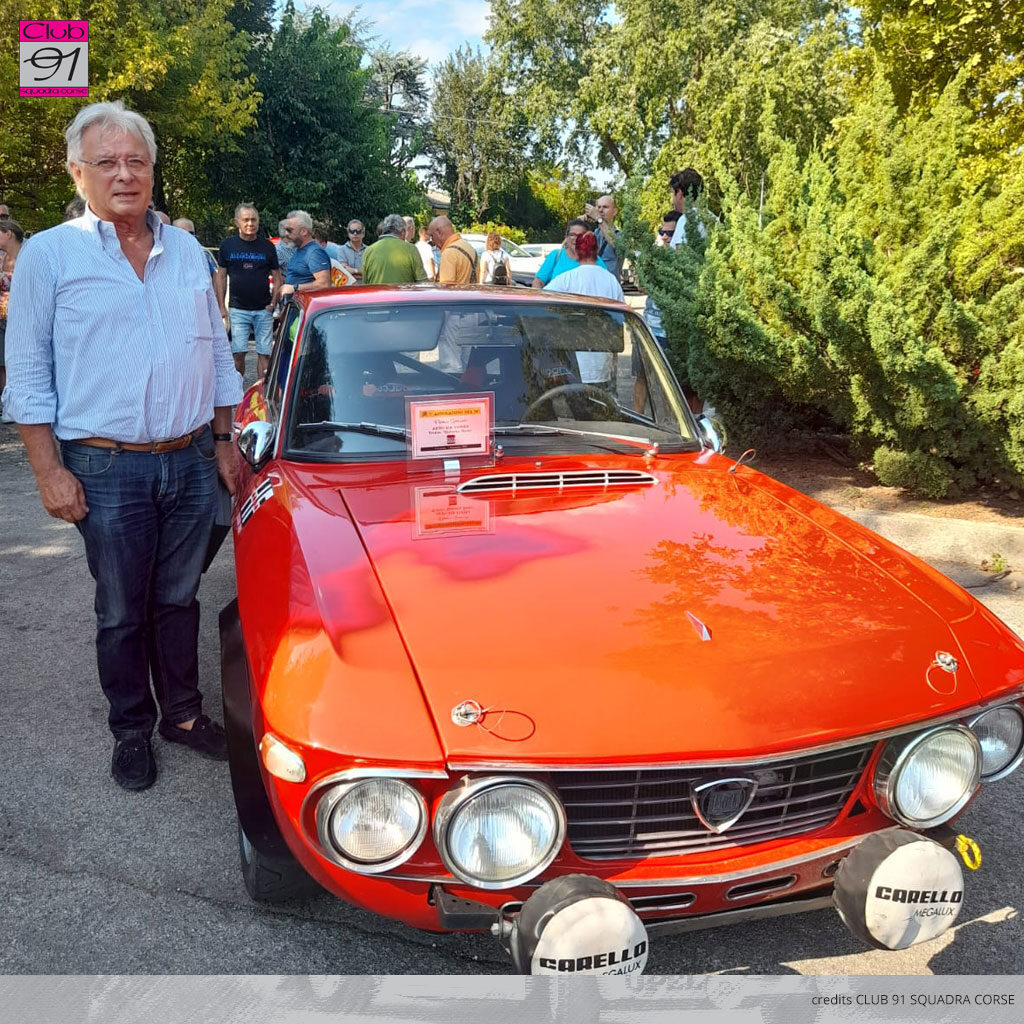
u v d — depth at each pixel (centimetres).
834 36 2472
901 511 634
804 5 3056
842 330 618
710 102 2936
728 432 750
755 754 201
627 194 766
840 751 213
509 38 3791
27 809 317
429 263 1530
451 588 237
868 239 678
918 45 955
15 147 1578
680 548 265
